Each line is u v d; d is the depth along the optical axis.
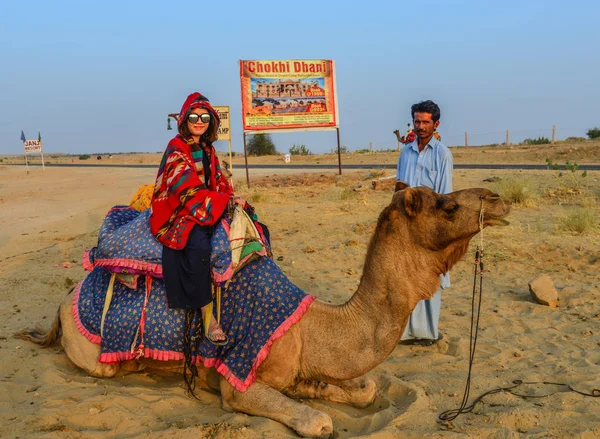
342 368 4.80
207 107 5.28
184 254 5.09
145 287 5.36
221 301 5.10
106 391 5.33
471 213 4.41
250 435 4.54
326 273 9.88
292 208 16.52
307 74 24.94
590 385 5.53
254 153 73.06
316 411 4.68
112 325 5.36
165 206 5.16
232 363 4.93
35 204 20.64
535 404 5.18
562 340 6.86
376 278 4.71
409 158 6.61
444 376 5.91
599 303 8.13
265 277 5.11
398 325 4.70
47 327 7.14
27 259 10.90
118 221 5.77
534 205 15.48
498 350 6.54
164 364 5.45
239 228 5.14
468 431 4.74
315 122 25.27
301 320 4.97
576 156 35.91
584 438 4.60
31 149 44.09
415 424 4.87
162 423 4.90
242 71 24.12
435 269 4.63
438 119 6.50
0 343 6.54
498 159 37.84
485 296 8.64
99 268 5.78
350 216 14.90
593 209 14.48
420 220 4.52
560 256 10.49
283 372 4.94
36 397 5.25
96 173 39.56
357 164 40.25
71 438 4.61
